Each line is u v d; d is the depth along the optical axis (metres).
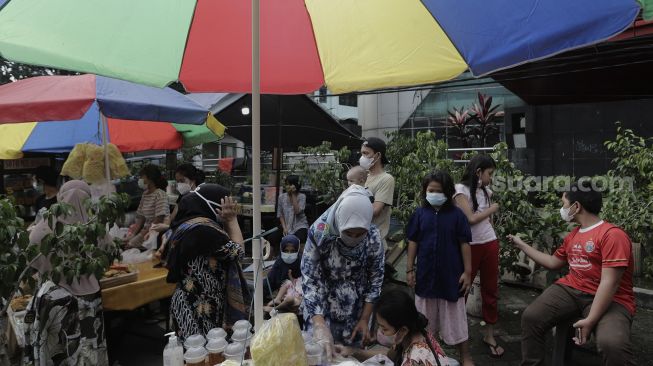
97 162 4.40
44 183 4.70
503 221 4.54
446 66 1.76
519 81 6.31
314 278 2.26
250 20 2.21
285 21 2.21
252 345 1.56
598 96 6.23
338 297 2.31
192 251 2.58
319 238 2.20
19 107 3.01
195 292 2.61
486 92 10.54
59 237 2.41
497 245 3.77
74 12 1.71
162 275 3.65
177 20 2.04
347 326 2.36
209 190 2.79
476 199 3.67
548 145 8.02
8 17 1.56
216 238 2.60
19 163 7.44
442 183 3.26
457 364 2.03
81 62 1.65
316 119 8.49
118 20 1.83
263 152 9.17
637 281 5.07
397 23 1.92
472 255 3.67
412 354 1.92
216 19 2.16
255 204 1.85
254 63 1.82
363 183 3.82
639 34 4.50
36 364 2.79
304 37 2.25
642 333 4.02
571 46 1.38
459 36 1.67
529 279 5.35
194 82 2.17
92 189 4.36
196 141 5.90
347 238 2.12
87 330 2.95
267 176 8.69
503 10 1.53
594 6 1.33
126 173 4.64
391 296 2.01
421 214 3.41
